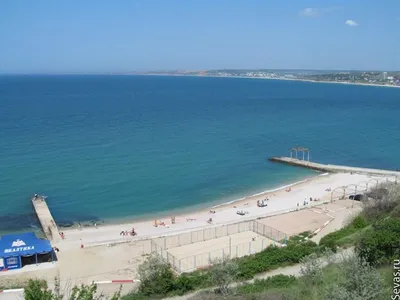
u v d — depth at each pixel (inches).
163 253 1979.6
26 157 4067.4
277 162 4183.1
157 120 6742.1
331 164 4190.5
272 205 2893.7
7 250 1927.9
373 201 2455.7
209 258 1695.4
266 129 6013.8
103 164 3905.0
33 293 792.3
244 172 3821.4
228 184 3467.0
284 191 3238.2
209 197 3147.1
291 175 3742.6
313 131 5915.4
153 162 4035.4
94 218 2706.7
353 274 974.4
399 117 7450.8
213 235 2244.1
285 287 1300.4
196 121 6697.8
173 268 1748.3
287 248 1743.4
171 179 3543.3
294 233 2249.0
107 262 1966.0
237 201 3036.4
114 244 2207.2
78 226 2559.1
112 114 7367.1
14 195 3048.7
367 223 2079.2
